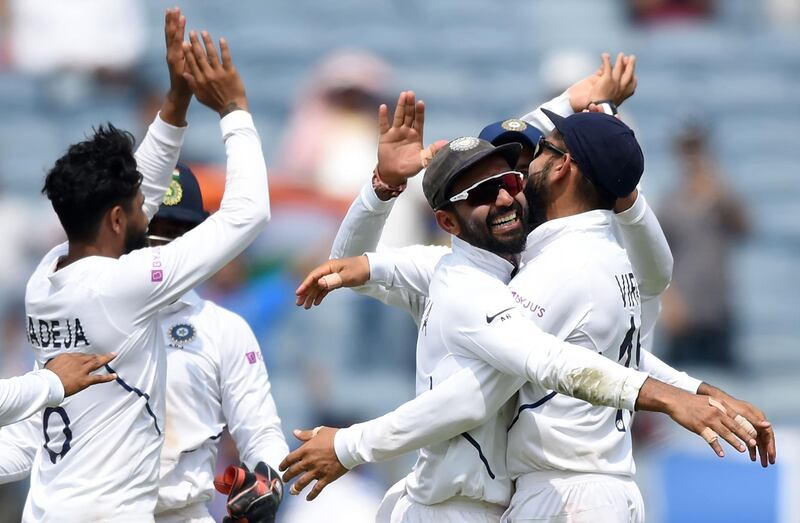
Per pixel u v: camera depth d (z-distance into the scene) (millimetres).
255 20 58938
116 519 15523
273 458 17734
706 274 39375
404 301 17688
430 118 53156
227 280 34594
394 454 15383
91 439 15570
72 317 15562
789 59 58312
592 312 15445
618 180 15781
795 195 53094
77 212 15727
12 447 17578
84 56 52844
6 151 51000
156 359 15977
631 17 60656
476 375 15164
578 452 15539
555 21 60156
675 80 57125
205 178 35719
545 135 17453
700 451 31219
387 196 17109
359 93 43406
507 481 15930
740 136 55375
